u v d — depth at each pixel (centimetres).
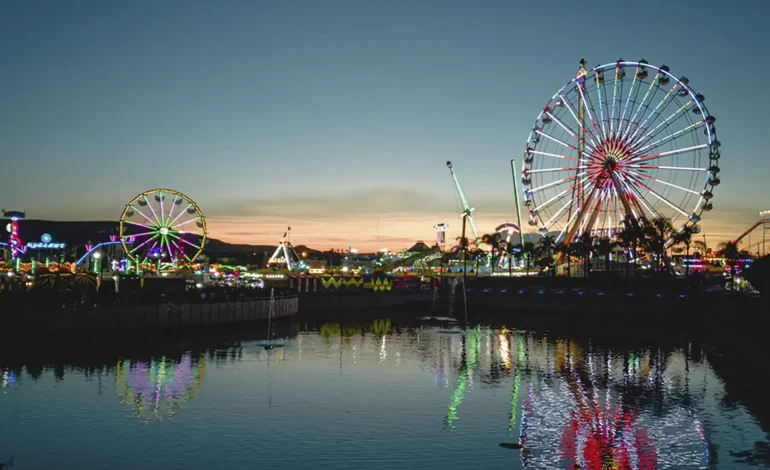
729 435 5212
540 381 7338
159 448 4791
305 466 4434
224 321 12556
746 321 11225
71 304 10369
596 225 16600
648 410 6003
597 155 15812
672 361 8725
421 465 4472
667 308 14388
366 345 10431
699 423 5569
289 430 5256
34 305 10000
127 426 5344
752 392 6769
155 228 17525
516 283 19175
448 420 5600
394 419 5616
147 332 11044
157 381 7119
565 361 8762
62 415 5656
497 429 5341
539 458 4647
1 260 16088
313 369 8006
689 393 6719
